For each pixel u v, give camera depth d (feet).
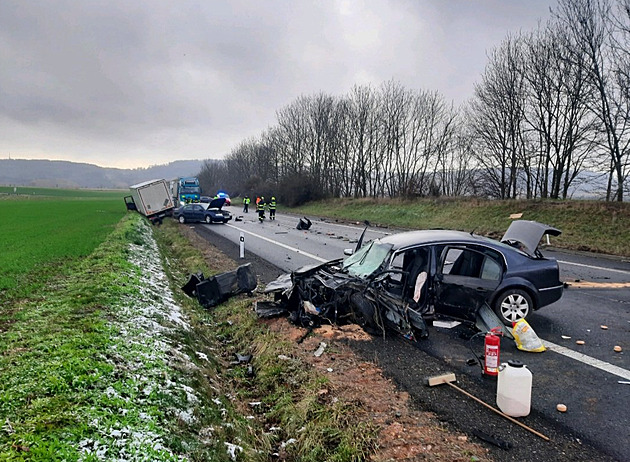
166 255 52.85
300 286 23.98
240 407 15.42
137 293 24.80
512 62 92.38
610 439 12.16
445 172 137.18
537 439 12.18
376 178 155.94
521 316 21.54
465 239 22.40
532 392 15.10
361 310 21.29
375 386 15.56
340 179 171.01
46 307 21.52
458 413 13.64
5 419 10.00
